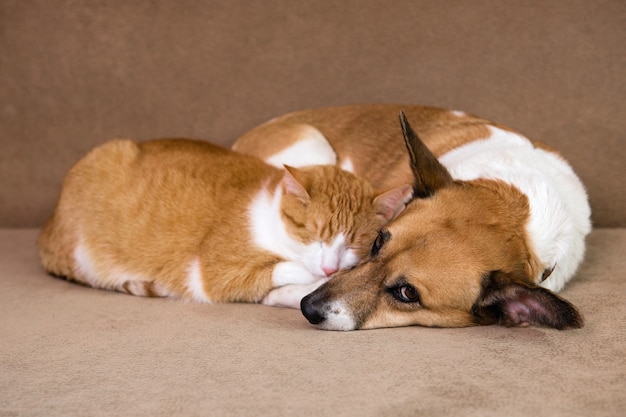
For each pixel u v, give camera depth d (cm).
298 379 142
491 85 201
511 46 200
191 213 171
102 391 140
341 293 155
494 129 182
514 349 148
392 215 171
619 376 141
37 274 181
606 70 198
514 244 155
